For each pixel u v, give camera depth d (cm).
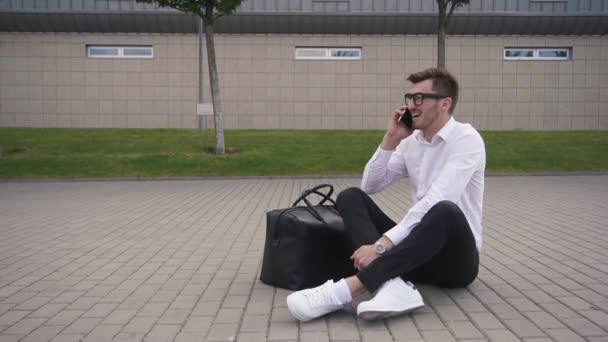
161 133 2045
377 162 370
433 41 2308
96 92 2317
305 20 2262
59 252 555
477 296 375
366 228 334
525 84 2328
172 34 2298
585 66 2319
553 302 362
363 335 301
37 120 2317
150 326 323
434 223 312
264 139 1909
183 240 618
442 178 334
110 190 1198
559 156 1631
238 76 2317
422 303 323
